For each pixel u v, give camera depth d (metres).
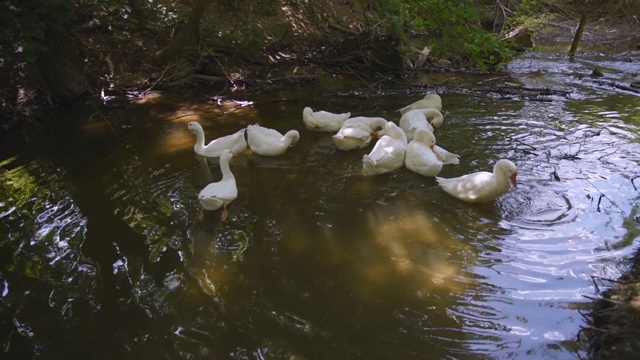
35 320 4.10
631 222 5.36
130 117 8.91
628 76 12.02
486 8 17.70
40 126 8.57
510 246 5.00
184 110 9.25
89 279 4.58
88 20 10.96
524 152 7.21
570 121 8.58
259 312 4.16
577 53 15.23
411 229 5.35
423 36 16.52
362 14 15.54
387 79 11.45
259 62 11.89
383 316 4.11
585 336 3.82
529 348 3.74
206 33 11.83
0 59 9.23
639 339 3.56
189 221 5.53
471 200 5.79
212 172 6.76
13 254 4.97
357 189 6.25
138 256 4.90
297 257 4.89
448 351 3.74
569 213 5.58
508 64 13.30
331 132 8.10
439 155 6.84
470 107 9.38
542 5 19.80
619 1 19.53
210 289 4.43
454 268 4.69
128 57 10.84
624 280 4.34
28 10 8.16
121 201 5.97
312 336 3.90
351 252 4.96
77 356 3.75
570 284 4.41
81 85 9.73
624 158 7.00
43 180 6.57
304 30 13.90
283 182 6.45
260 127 7.53
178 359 3.70
